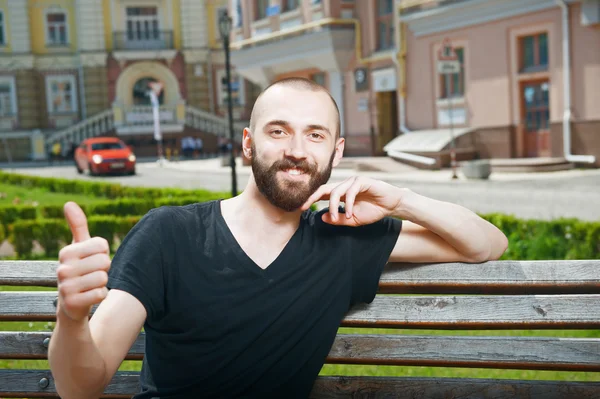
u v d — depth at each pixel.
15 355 2.82
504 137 21.08
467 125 22.28
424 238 2.56
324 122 2.36
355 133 26.97
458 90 22.69
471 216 2.55
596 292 2.66
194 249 2.32
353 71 26.58
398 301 2.66
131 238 2.29
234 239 2.35
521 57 20.59
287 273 2.35
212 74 44.34
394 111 26.27
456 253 2.57
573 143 19.30
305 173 2.34
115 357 2.09
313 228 2.47
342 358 2.69
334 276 2.43
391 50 24.75
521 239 7.91
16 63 41.66
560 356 2.62
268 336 2.33
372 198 2.44
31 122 42.09
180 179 23.84
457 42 22.36
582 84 18.94
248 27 30.36
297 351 2.38
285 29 27.75
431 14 22.48
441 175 19.64
